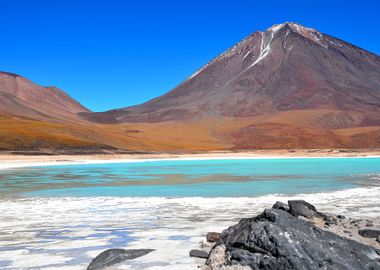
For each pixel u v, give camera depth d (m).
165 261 8.87
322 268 7.49
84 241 10.91
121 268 8.42
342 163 58.44
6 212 15.94
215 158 79.44
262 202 18.11
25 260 9.18
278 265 7.62
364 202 17.88
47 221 13.88
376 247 9.29
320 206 16.64
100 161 66.56
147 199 19.61
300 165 53.00
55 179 32.66
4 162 61.72
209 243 10.17
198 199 19.36
